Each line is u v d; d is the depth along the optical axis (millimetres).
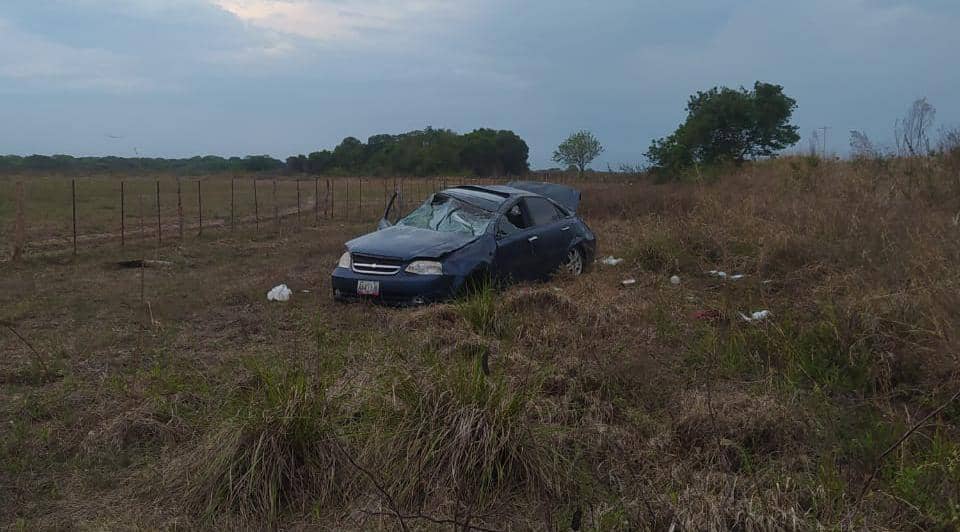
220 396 4684
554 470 3705
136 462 4020
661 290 7871
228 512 3492
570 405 4613
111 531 3363
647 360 5273
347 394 4297
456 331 6180
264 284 8883
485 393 3932
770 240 9305
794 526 3096
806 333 5727
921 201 10352
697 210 13109
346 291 7707
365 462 3750
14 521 3445
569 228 9719
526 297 6965
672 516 3268
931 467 3613
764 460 3973
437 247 7688
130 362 5664
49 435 4246
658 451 4035
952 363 4836
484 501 3576
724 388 4926
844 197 11492
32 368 5395
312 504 3592
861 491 3461
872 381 4977
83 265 10547
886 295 6086
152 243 12977
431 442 3699
